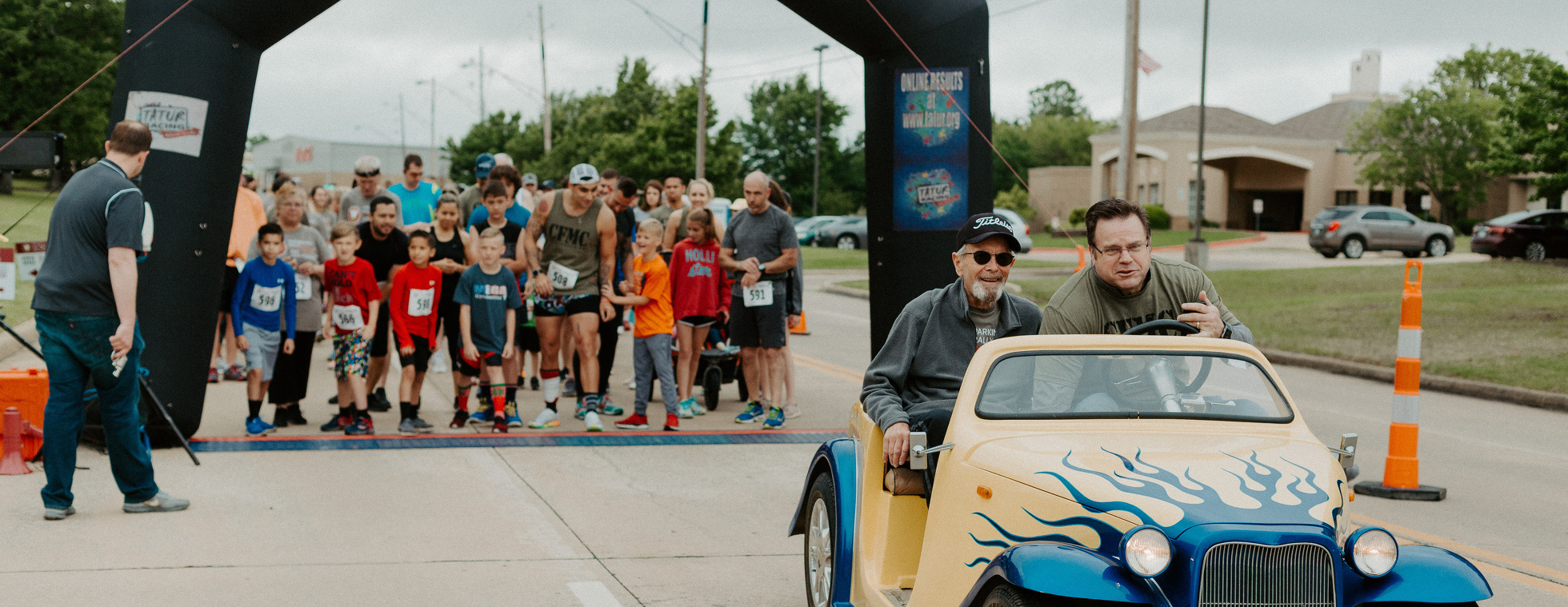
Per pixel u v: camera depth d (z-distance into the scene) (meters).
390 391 12.63
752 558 6.45
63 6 60.47
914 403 5.12
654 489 8.09
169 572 5.88
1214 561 3.51
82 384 6.79
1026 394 4.45
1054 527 3.81
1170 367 4.54
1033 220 71.06
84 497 7.38
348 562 6.16
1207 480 3.81
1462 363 14.86
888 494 4.87
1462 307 20.28
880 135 10.17
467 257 11.08
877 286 10.40
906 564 4.80
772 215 10.52
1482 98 55.06
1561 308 19.72
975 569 4.07
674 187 12.07
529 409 11.46
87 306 6.62
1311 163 60.72
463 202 12.94
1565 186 28.58
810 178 92.25
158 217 8.48
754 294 10.45
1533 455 9.95
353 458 8.80
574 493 7.90
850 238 49.25
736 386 13.63
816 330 19.83
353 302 9.67
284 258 10.67
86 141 60.97
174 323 8.61
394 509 7.32
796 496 7.95
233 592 5.59
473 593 5.70
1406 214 38.25
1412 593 3.67
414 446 9.31
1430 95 55.41
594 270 10.26
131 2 8.54
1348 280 27.09
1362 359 15.77
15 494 7.42
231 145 8.70
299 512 7.18
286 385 10.04
